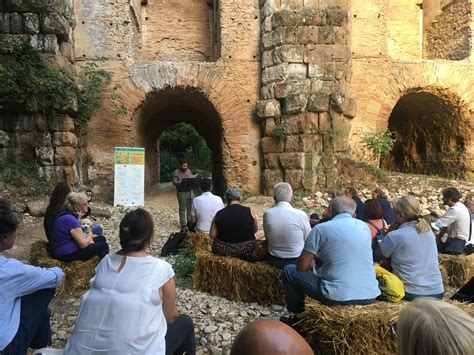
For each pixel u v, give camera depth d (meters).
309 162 11.33
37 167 10.18
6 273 2.61
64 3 10.85
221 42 12.34
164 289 2.56
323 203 10.81
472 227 6.08
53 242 4.91
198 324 4.02
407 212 3.81
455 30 14.11
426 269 3.66
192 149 30.17
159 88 12.09
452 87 13.00
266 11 11.92
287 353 1.20
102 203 11.31
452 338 1.10
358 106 12.98
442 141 14.62
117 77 11.98
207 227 6.27
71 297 4.73
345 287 3.38
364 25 13.04
